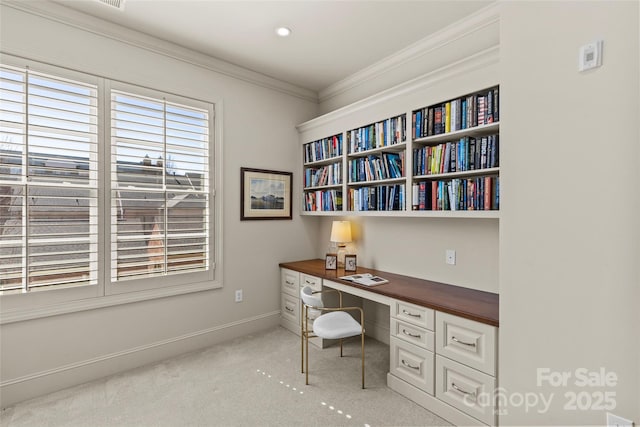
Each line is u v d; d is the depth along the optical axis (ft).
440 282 8.53
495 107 6.50
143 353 8.58
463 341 6.03
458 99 7.27
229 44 8.93
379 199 9.16
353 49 9.18
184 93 9.21
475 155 6.98
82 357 7.67
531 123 4.79
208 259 9.78
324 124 10.98
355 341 10.21
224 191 10.13
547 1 4.61
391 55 9.50
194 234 9.45
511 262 5.04
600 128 4.12
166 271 8.87
